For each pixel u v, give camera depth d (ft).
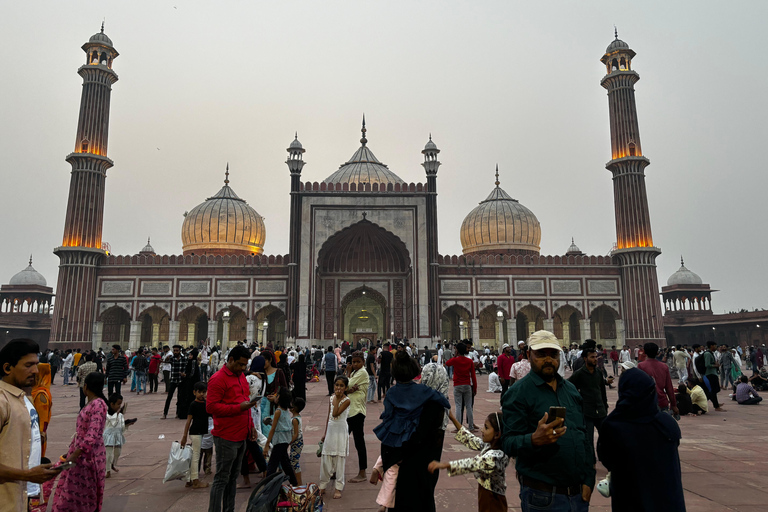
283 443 14.06
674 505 7.02
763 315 92.32
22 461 7.83
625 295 88.74
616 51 94.32
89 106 87.15
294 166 85.87
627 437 7.19
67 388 48.73
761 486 14.23
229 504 12.15
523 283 89.61
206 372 49.24
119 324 93.45
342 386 14.33
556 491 7.60
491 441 8.84
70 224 84.28
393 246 90.43
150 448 20.43
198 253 105.19
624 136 91.61
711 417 27.30
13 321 105.70
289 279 82.38
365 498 13.69
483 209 111.45
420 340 81.35
